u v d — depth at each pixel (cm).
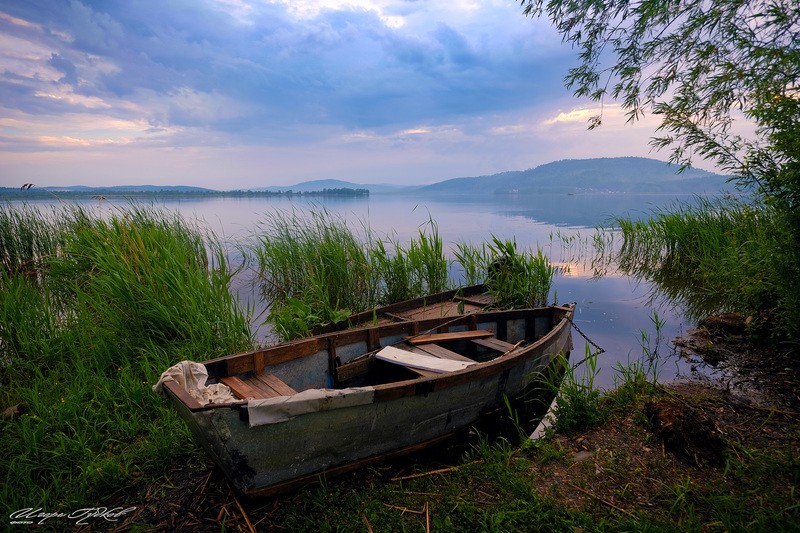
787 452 399
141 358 588
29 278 872
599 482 381
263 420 321
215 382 419
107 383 524
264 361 453
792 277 552
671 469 392
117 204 1194
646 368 643
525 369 552
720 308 941
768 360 622
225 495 371
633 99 557
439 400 436
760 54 442
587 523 324
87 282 788
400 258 1018
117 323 632
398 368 554
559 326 653
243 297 1073
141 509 359
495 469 396
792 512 328
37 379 539
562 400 498
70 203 1246
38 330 632
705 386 563
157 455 415
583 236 2142
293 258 1109
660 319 898
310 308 729
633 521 321
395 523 337
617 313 952
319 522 336
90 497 373
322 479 378
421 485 384
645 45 511
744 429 451
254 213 3512
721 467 391
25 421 448
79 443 423
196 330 635
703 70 505
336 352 531
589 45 536
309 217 1237
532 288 962
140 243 750
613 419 483
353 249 1045
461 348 652
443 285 1048
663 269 1354
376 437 398
